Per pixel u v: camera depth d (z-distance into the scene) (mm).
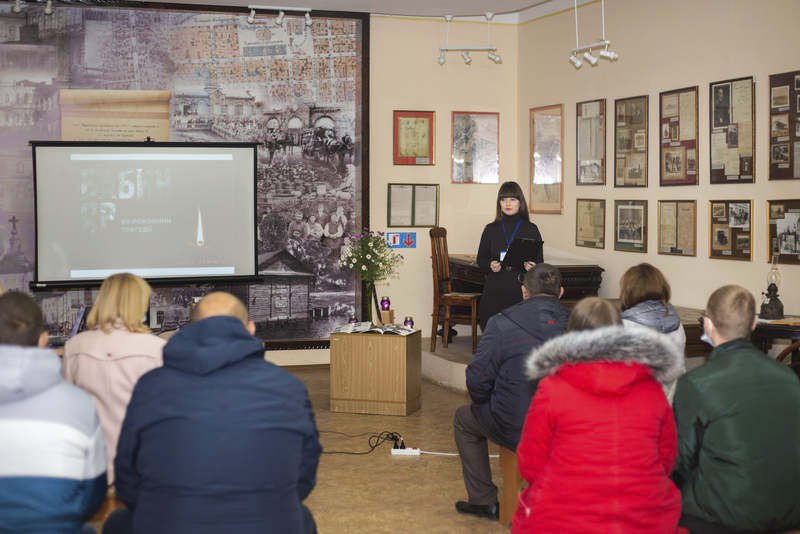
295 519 1820
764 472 2291
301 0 6957
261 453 1777
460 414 3783
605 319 2367
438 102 7887
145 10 6996
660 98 6367
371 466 4562
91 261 6723
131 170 6777
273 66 7297
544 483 2121
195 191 6910
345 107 7484
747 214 5594
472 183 8039
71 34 6867
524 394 3166
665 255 6371
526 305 3268
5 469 1820
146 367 2996
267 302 7406
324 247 7516
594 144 7133
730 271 5770
